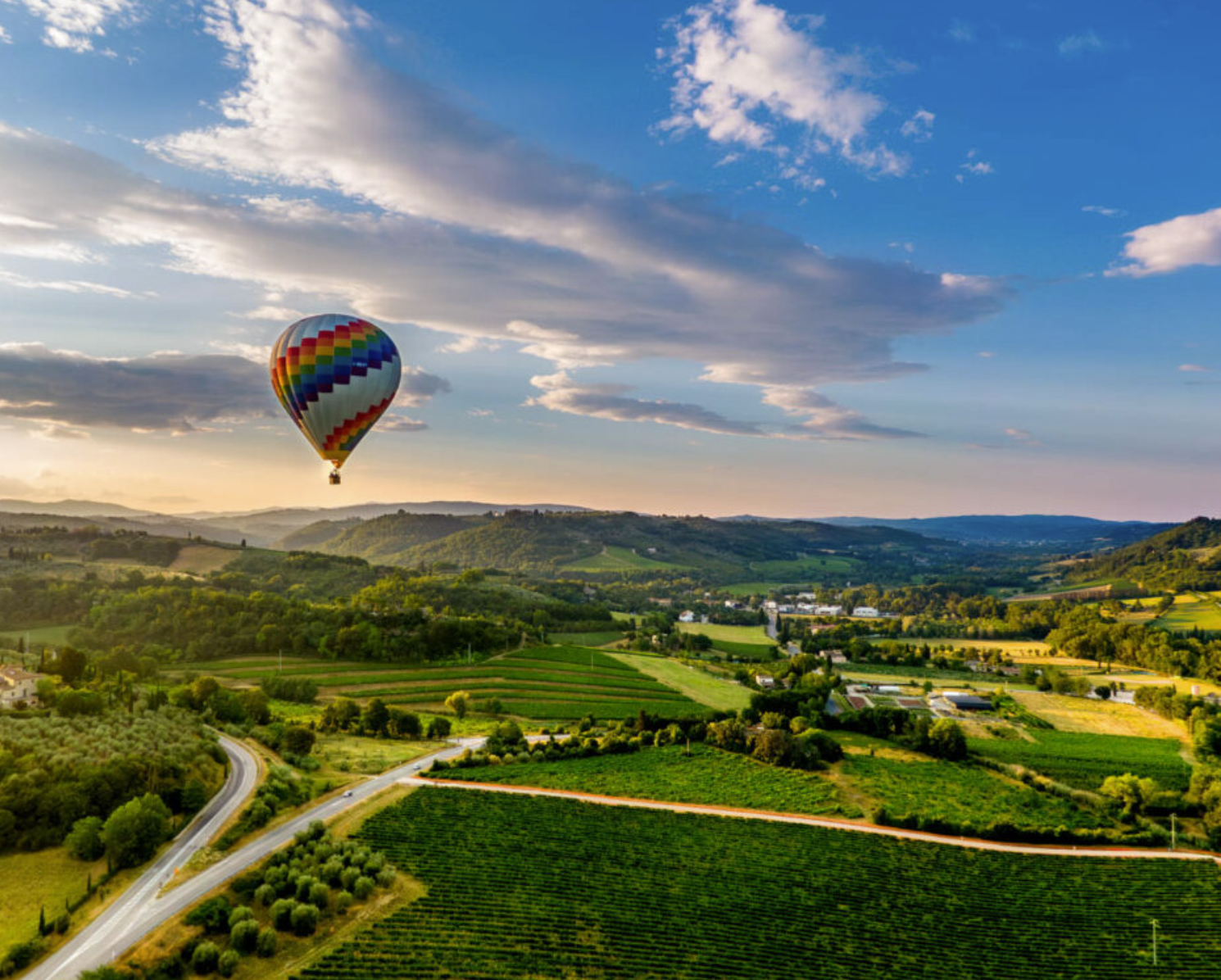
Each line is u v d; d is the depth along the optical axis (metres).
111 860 70.31
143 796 77.25
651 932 73.94
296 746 108.06
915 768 122.31
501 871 80.88
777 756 119.81
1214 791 106.44
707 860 88.31
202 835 78.69
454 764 112.38
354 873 73.00
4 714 104.75
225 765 99.25
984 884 87.62
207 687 127.81
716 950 72.56
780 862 89.12
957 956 75.44
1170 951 77.25
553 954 68.50
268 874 70.00
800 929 77.19
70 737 92.44
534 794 101.94
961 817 103.19
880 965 73.06
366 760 111.31
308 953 63.19
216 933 62.44
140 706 114.44
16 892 65.75
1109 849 97.06
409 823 89.00
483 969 64.81
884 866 89.81
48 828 73.44
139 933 60.75
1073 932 79.94
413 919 70.38
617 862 85.94
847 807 104.69
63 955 57.75
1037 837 98.19
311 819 87.00
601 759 120.50
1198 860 94.19
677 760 120.44
